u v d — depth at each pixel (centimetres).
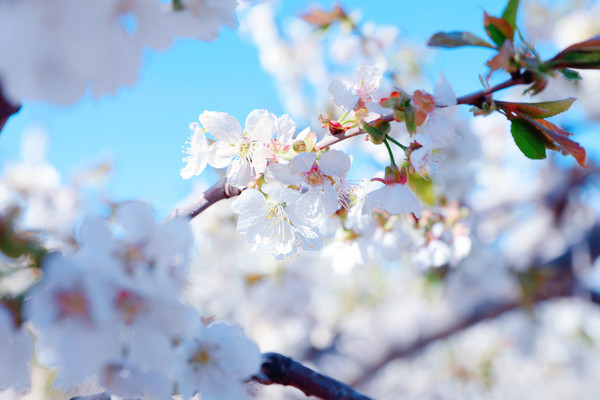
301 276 96
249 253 93
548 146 31
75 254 24
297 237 32
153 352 24
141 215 25
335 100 31
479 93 30
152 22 24
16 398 30
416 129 30
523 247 102
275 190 31
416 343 101
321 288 109
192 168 33
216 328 28
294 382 35
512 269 99
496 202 106
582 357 159
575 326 143
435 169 36
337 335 108
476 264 92
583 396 158
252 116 32
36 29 21
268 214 32
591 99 106
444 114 31
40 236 24
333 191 31
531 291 98
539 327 152
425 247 48
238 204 32
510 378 149
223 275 90
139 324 24
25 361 24
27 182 69
